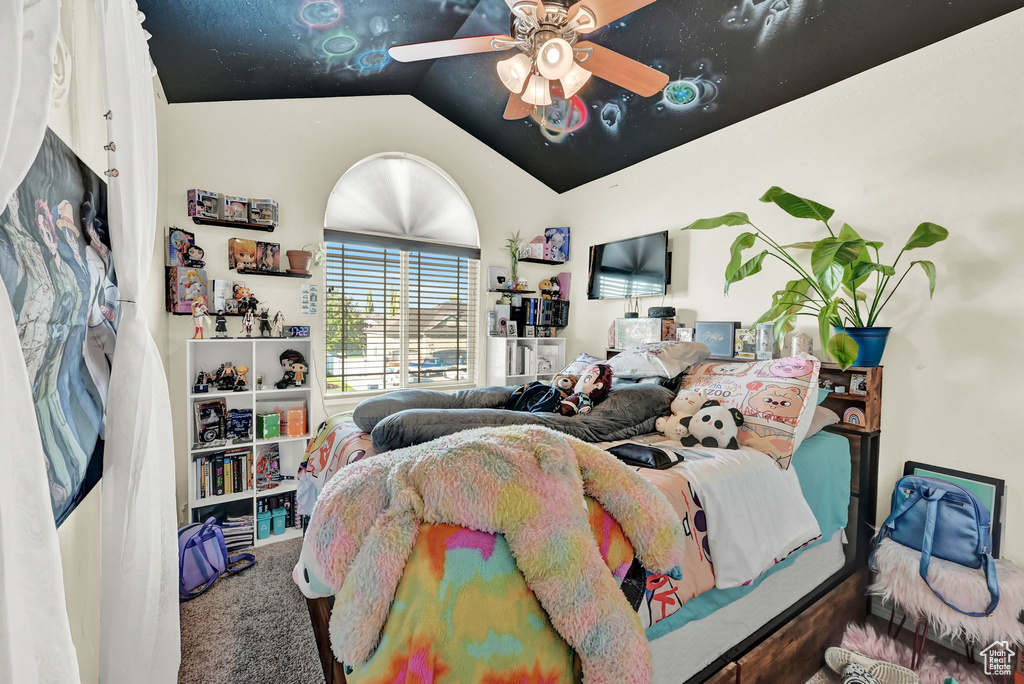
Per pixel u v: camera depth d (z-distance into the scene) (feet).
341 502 3.18
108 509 4.09
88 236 4.10
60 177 3.50
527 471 3.09
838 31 6.92
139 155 4.50
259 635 5.84
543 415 5.76
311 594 3.33
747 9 7.04
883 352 7.14
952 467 6.50
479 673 2.62
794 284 7.06
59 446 3.36
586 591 2.83
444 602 2.72
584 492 3.44
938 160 6.64
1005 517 6.02
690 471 4.70
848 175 7.64
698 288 10.16
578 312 13.58
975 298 6.31
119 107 4.12
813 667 5.39
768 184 8.82
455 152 12.32
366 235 11.14
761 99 8.57
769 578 5.00
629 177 11.81
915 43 6.74
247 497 8.73
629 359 7.83
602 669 2.73
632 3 4.77
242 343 9.57
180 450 8.89
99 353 4.20
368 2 7.21
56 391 3.35
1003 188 6.07
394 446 4.80
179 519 8.82
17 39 2.07
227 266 9.31
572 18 5.03
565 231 13.61
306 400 10.29
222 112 9.21
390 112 11.29
